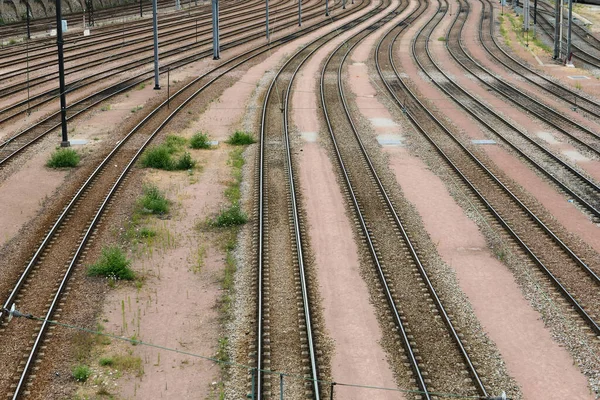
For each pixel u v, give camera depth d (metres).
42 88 47.62
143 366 14.96
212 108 41.88
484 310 17.27
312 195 25.66
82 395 13.90
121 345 15.75
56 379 14.42
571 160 30.39
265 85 49.03
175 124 37.22
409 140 33.94
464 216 23.67
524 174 28.38
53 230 21.72
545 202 25.05
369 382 14.34
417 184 27.12
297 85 48.88
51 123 37.22
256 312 17.03
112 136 34.28
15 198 25.44
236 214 23.03
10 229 22.52
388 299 17.61
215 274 19.36
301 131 35.72
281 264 19.73
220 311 17.28
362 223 22.48
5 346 15.53
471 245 21.27
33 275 18.95
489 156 31.02
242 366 14.82
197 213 24.12
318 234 21.95
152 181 27.52
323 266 19.64
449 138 34.19
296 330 16.25
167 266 19.86
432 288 17.89
